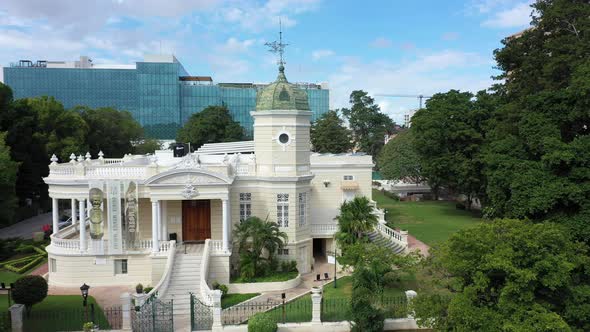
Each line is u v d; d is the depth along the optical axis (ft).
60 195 128.26
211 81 519.19
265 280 122.72
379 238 148.56
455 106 195.21
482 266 74.69
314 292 95.25
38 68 458.09
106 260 125.29
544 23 155.74
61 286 125.18
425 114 205.87
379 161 305.94
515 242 75.10
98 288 123.24
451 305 75.61
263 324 89.61
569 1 156.46
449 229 171.83
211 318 97.96
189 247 129.90
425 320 83.10
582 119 112.88
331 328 94.63
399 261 100.12
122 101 472.44
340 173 163.43
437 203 242.17
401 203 243.40
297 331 93.86
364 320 90.02
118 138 297.74
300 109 135.85
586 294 76.84
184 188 124.47
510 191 118.01
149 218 135.85
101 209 124.77
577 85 109.29
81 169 128.57
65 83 462.19
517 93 159.84
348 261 109.60
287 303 108.17
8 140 200.64
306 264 138.62
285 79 138.41
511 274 71.56
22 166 206.39
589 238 96.68
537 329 68.80
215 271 123.65
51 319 96.99
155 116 478.18
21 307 90.48
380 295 96.48
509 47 164.66
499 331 71.36
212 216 135.64
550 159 103.55
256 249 124.88
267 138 135.33
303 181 137.28
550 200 100.99
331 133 308.60
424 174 205.67
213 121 320.70
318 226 149.18
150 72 474.49
